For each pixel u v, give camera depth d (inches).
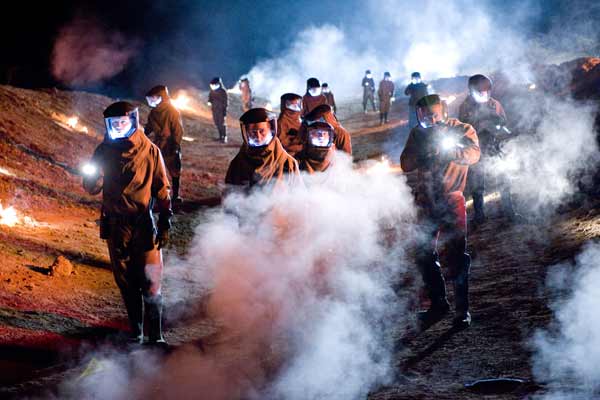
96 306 296.7
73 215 469.1
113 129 242.2
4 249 350.9
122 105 241.6
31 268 331.6
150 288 248.1
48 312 278.1
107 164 243.9
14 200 462.3
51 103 836.6
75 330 263.4
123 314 290.7
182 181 641.0
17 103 725.3
